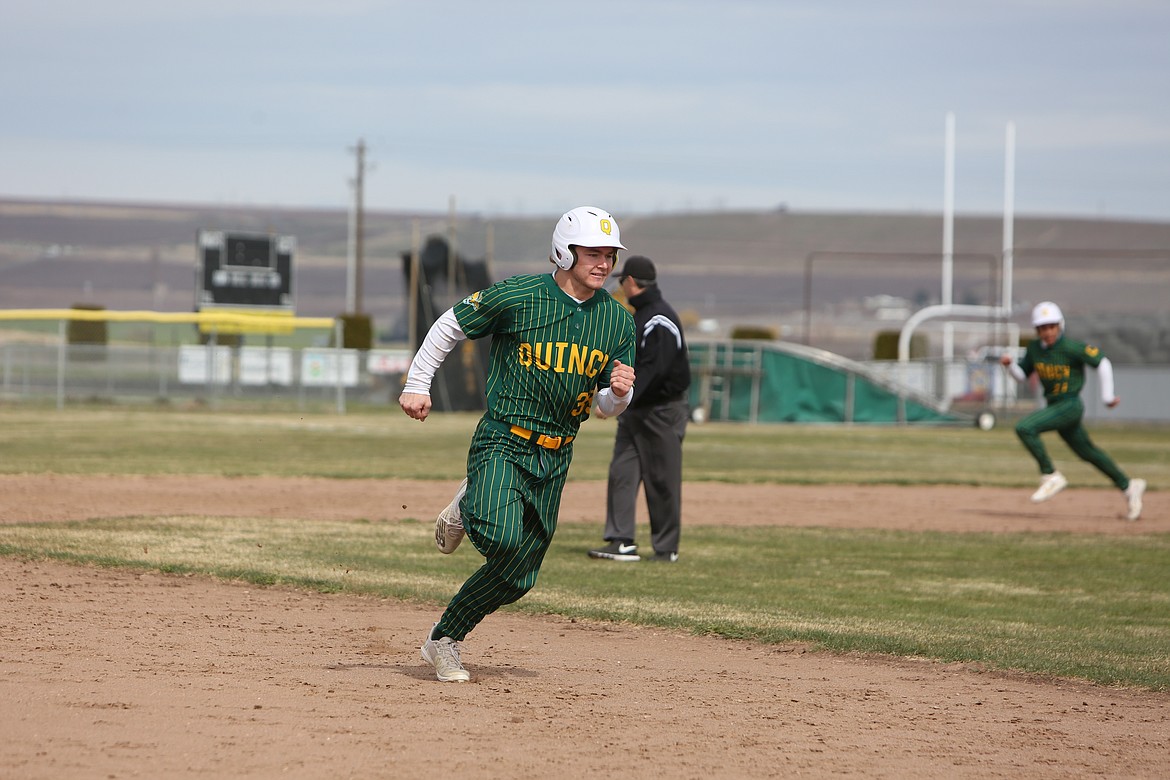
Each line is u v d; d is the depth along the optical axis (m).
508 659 20.73
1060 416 46.56
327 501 45.56
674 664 20.92
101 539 33.28
